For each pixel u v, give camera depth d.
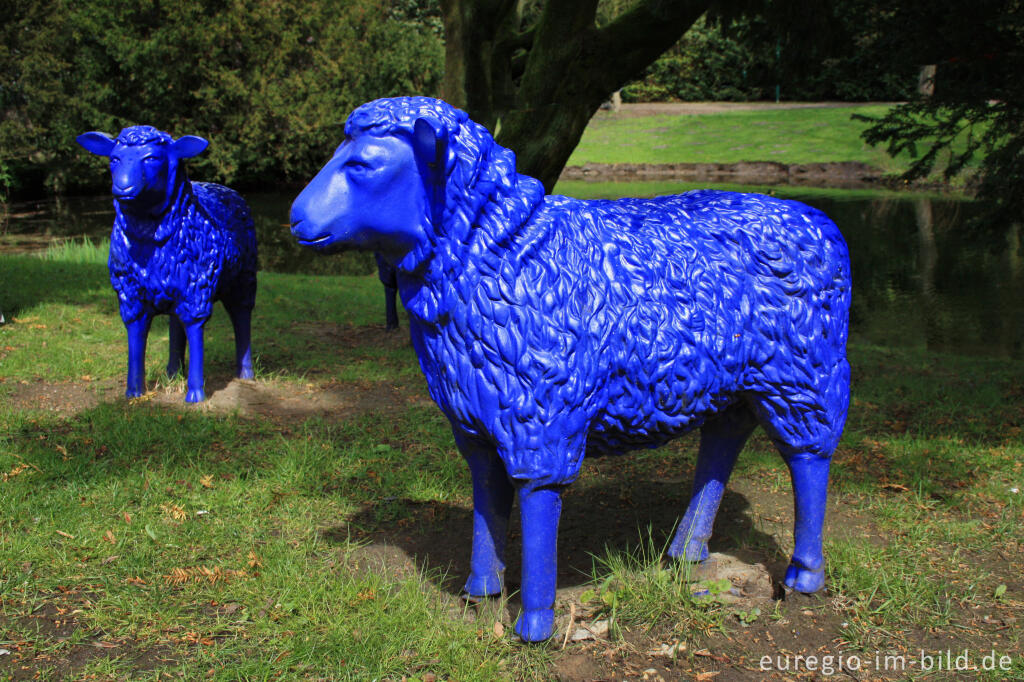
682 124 33.25
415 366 7.06
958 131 6.73
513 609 3.17
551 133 7.08
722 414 3.31
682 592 3.22
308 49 25.78
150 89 23.80
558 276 2.64
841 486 4.41
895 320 10.22
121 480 4.35
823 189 23.34
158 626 3.06
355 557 3.66
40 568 3.46
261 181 28.95
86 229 19.23
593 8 6.98
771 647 2.97
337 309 9.51
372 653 2.88
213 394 6.08
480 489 3.09
